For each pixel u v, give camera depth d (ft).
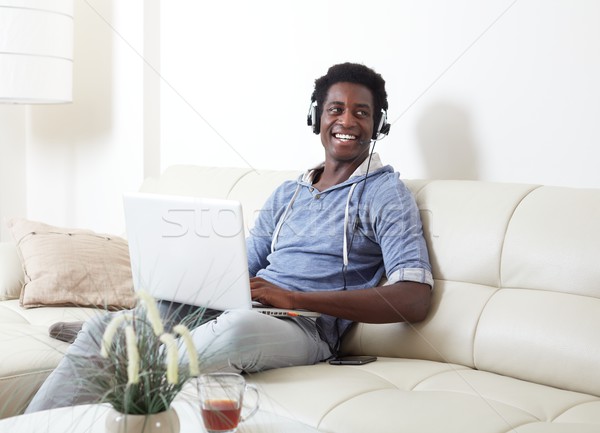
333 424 4.65
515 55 6.72
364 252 6.46
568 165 6.44
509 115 6.79
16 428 4.17
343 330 6.37
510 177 6.82
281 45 8.81
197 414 4.39
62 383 5.24
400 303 5.86
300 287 6.46
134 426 3.80
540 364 5.27
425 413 4.58
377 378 5.41
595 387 5.01
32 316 7.20
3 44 9.50
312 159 8.54
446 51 7.22
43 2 9.65
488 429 4.34
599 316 5.15
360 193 6.51
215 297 5.89
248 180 7.96
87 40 11.19
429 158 7.41
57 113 11.79
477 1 6.96
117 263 7.87
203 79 9.78
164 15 10.27
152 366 3.82
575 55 6.33
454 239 6.06
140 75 10.32
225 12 9.43
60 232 8.04
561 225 5.53
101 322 4.35
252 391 4.66
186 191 8.45
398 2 7.60
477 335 5.64
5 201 12.27
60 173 11.82
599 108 6.22
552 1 6.45
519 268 5.65
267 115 9.04
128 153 10.59
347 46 8.13
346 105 6.82
